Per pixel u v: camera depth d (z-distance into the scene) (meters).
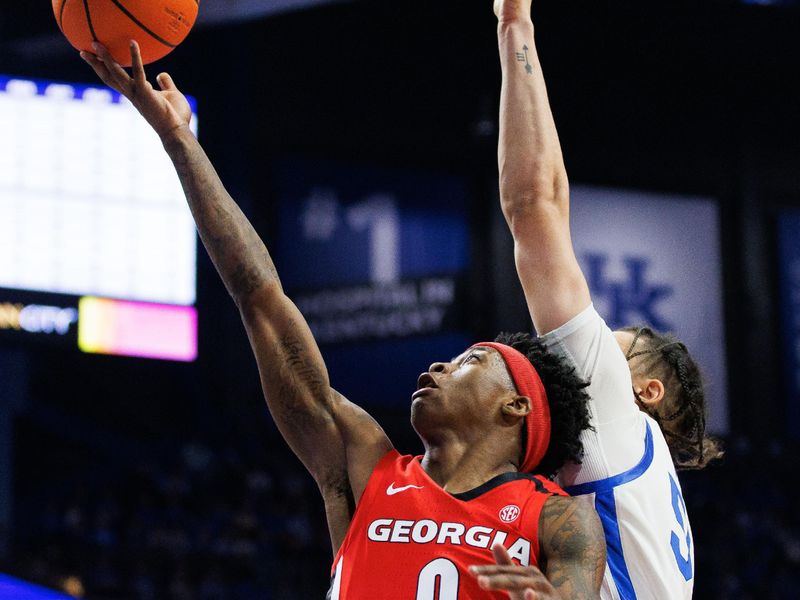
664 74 22.14
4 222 15.08
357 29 20.83
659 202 21.50
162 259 15.86
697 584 17.31
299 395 3.42
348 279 19.62
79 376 20.31
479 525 2.95
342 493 3.35
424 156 20.50
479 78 20.98
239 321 18.45
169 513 16.62
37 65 15.87
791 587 17.42
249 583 15.55
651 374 3.74
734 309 21.39
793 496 20.09
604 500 3.25
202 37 18.89
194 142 3.65
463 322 19.84
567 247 3.42
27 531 16.50
